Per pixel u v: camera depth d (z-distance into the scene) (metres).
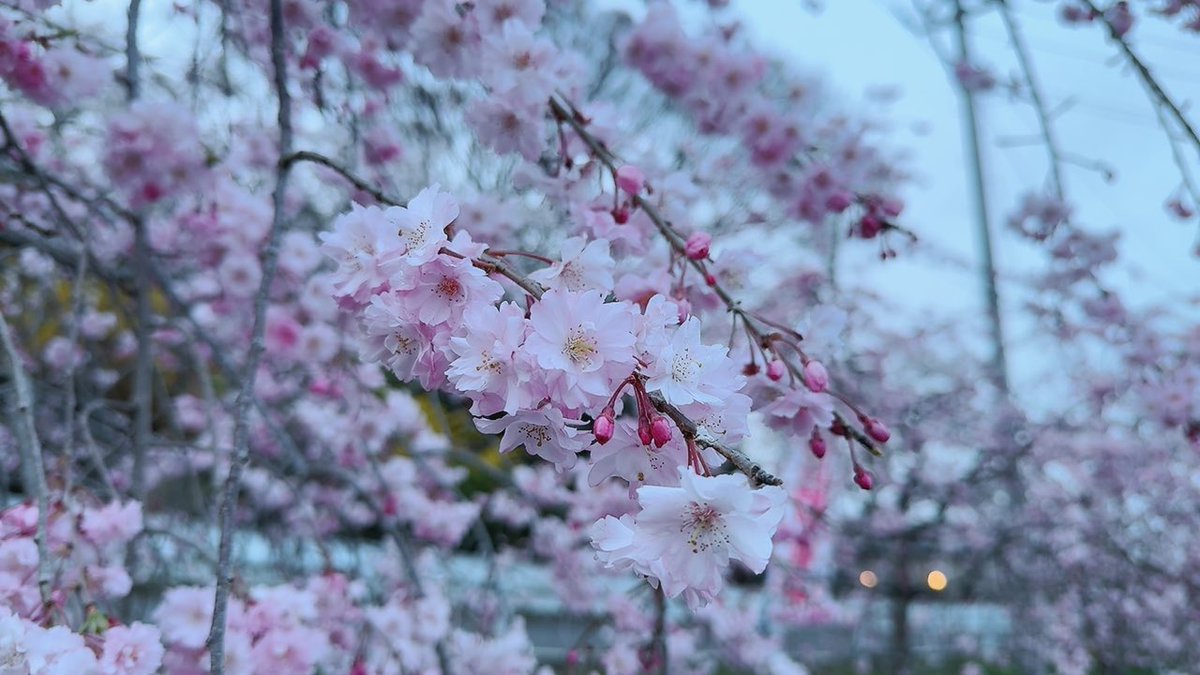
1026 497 6.36
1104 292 3.81
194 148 2.56
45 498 1.43
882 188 3.33
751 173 4.10
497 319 1.08
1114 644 6.19
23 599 1.55
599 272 1.29
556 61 2.03
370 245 1.30
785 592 5.04
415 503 4.36
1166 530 6.09
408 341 1.23
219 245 3.14
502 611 4.06
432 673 3.09
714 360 1.08
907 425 5.09
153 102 2.42
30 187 3.04
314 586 2.53
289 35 2.82
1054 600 6.58
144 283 2.80
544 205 2.74
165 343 4.06
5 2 2.42
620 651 3.80
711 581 0.96
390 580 4.04
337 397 3.79
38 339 4.39
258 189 3.73
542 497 5.04
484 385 1.05
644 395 1.05
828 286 5.16
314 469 3.42
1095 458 5.79
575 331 1.06
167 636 1.83
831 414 1.63
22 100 2.96
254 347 1.49
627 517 1.06
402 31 2.43
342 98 3.04
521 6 2.02
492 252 1.25
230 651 1.80
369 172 3.09
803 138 2.89
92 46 2.91
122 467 3.93
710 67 2.88
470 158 4.24
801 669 4.82
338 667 2.90
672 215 2.04
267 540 4.48
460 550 5.78
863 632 7.61
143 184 2.57
